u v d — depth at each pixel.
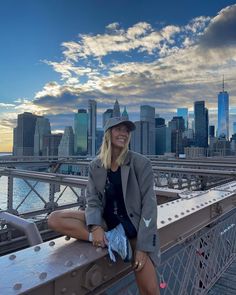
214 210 3.88
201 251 3.89
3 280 1.53
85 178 6.72
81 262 1.79
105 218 2.28
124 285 2.35
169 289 3.11
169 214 3.02
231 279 4.42
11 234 6.16
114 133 2.22
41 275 1.59
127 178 2.20
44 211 7.56
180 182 10.24
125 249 2.05
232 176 7.47
